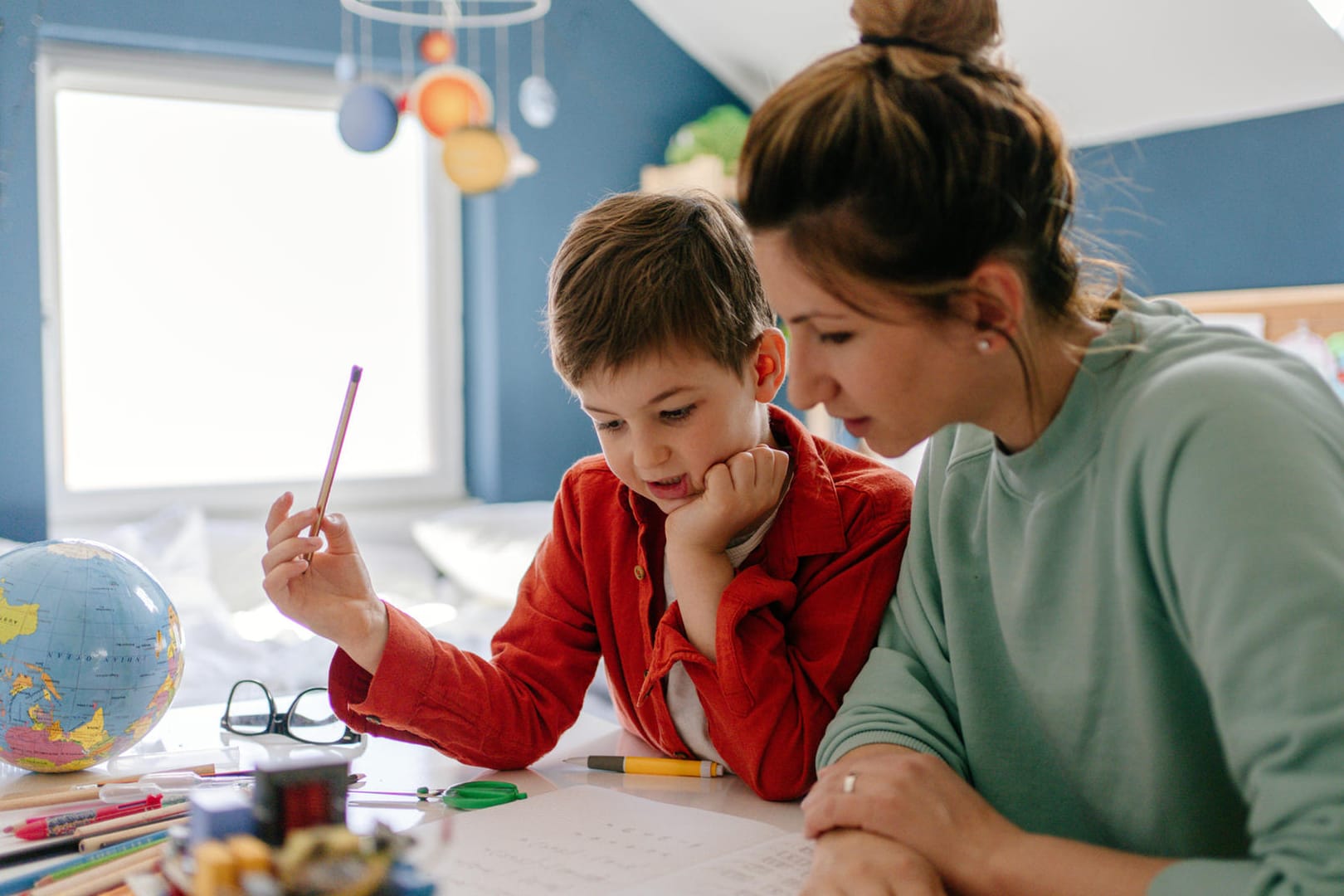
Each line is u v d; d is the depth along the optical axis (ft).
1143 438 2.02
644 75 10.93
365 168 10.39
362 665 3.02
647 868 2.28
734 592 2.87
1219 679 1.79
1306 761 1.68
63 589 2.86
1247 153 8.01
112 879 2.10
